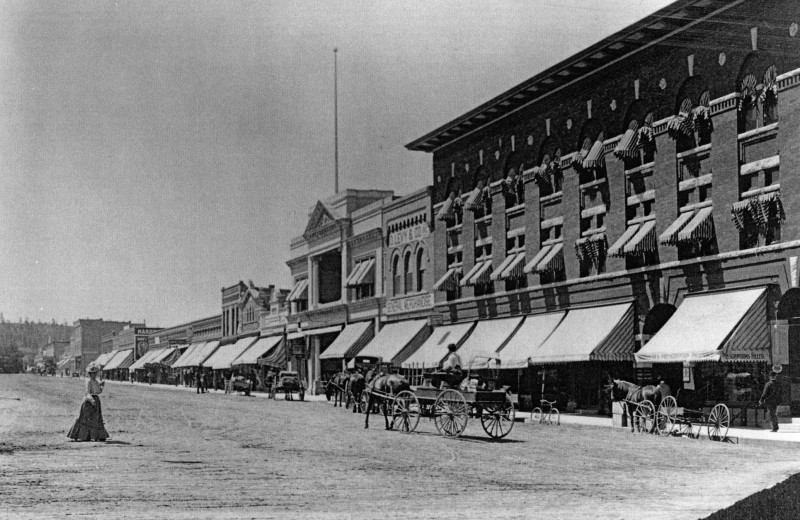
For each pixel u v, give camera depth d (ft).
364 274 196.65
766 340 88.74
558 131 128.06
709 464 60.64
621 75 114.01
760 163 91.50
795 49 87.92
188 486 47.29
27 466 56.39
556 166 127.54
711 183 98.12
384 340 179.93
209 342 338.75
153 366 409.90
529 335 128.16
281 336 258.57
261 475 52.34
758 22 91.09
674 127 102.32
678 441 79.92
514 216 140.46
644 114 110.73
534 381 132.36
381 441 77.66
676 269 102.58
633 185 112.47
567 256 123.95
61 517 36.88
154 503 41.24
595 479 52.08
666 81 105.50
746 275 92.48
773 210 90.07
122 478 50.55
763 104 92.68
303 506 40.65
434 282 165.78
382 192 216.33
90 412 77.30
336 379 152.97
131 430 91.25
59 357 655.76
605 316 112.68
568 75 122.11
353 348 192.13
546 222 130.31
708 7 94.22
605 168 117.08
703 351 88.33
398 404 92.02
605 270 116.47
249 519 36.68
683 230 97.76
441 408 84.07
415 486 48.19
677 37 99.66
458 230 159.43
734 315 89.40
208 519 36.60
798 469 57.67
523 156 137.28
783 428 85.46
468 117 146.82
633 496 45.11
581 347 110.22
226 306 319.06
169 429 92.99
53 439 78.02
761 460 63.46
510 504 41.93
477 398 79.30
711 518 36.50
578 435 86.58
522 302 136.46
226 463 58.90
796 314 89.71
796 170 86.63
